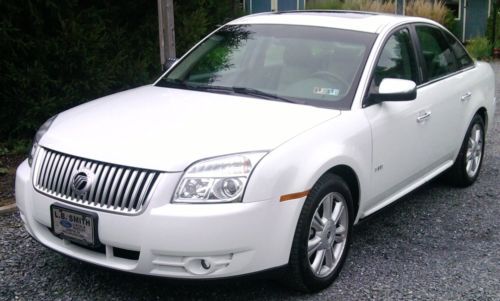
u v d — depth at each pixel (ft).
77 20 23.95
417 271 14.69
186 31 27.99
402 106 15.84
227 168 11.63
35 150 13.44
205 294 13.20
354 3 55.93
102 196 11.75
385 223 17.80
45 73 23.43
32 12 22.58
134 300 12.92
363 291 13.61
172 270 11.55
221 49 16.87
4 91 23.13
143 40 27.09
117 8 25.98
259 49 16.26
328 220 13.37
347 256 14.70
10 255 14.89
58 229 12.29
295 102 14.48
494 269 14.89
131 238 11.44
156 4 26.78
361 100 14.56
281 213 11.98
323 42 15.92
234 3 33.17
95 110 14.19
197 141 12.06
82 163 12.14
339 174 13.97
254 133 12.45
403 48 16.93
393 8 55.26
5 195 18.99
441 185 21.30
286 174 12.03
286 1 59.16
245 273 11.78
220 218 11.30
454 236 16.94
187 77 16.40
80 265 14.40
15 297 12.96
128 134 12.49
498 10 63.72
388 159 15.34
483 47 60.08
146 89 15.99
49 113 23.50
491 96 22.06
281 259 12.19
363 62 15.24
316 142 12.85
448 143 18.75
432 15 60.80
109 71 24.64
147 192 11.44
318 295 13.35
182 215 11.24
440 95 17.85
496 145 27.04
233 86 15.42
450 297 13.46
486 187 21.29
